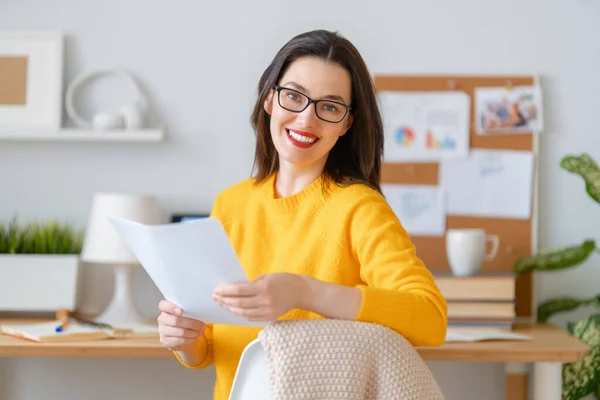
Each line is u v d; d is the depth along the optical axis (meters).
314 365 1.04
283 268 1.28
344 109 1.27
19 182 2.59
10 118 2.54
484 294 2.29
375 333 1.07
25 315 2.56
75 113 2.55
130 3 2.58
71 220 2.59
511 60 2.57
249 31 2.58
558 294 2.57
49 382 2.60
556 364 2.06
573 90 2.56
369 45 2.57
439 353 1.93
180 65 2.59
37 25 2.58
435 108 2.56
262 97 1.34
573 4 2.56
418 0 2.57
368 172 1.35
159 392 2.61
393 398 1.05
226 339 1.33
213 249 1.02
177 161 2.59
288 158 1.28
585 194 2.56
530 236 2.54
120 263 2.42
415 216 2.55
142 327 2.21
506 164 2.55
